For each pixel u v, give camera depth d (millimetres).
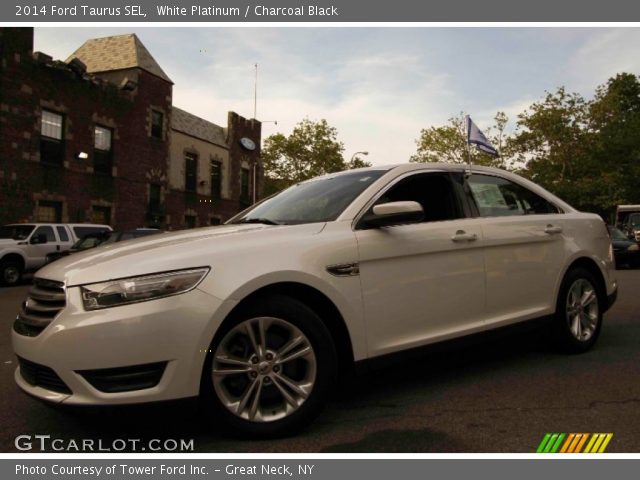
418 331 3477
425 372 4180
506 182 4469
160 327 2574
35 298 2869
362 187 3643
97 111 20266
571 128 33344
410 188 3785
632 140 33500
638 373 4051
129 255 2820
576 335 4586
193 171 26438
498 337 3947
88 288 2639
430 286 3545
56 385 2668
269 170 44188
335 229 3279
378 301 3281
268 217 3799
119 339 2533
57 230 14383
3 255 12898
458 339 3668
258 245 2967
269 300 2879
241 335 2852
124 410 2547
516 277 4098
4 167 16844
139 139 22312
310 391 2932
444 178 3998
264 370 2865
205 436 2939
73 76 19219
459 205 3951
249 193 30891
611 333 5555
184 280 2674
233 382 2840
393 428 3029
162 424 3123
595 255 4789
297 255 3010
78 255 3148
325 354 2975
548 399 3479
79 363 2537
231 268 2795
